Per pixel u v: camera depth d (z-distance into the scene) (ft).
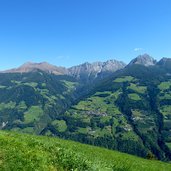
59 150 69.87
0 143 63.31
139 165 106.22
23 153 61.41
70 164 64.44
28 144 68.39
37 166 59.21
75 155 69.21
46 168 59.93
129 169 84.94
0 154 59.06
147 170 98.48
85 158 70.85
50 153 66.90
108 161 88.43
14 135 80.33
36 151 64.90
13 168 56.34
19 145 65.10
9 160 57.93
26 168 57.41
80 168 64.44
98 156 97.91
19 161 58.59
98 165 69.21
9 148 61.72
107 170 69.97
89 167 65.72
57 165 62.90
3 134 75.97
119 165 86.12
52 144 75.92
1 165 56.24
